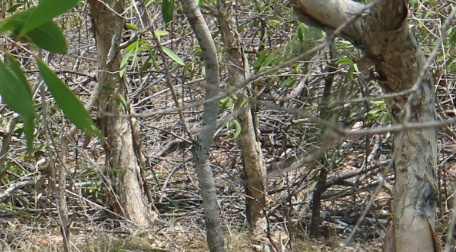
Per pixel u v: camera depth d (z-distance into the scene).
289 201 7.60
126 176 7.58
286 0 8.30
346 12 4.64
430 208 4.88
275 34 8.49
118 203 7.36
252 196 7.25
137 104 8.79
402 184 4.90
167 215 7.94
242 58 6.89
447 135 7.59
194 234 7.37
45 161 7.56
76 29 10.27
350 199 8.10
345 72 7.11
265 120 8.79
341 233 7.64
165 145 9.18
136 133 7.69
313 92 7.84
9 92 3.21
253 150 7.17
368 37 4.64
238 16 8.88
